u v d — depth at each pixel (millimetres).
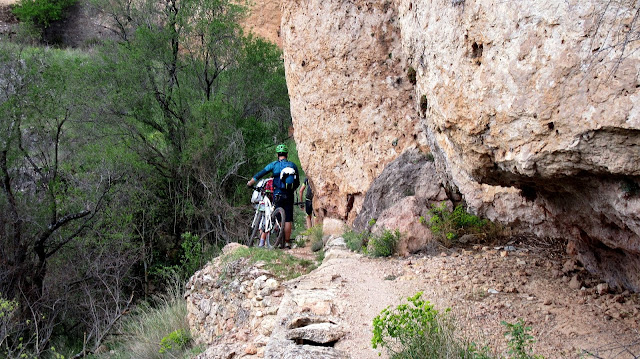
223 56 15594
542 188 4555
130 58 13828
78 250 12383
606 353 3785
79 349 11039
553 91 3445
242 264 7734
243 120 15359
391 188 8250
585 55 3266
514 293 5195
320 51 9539
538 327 4359
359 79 9148
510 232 7152
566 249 6129
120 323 10859
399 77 8797
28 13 26578
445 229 7164
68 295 11883
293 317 5238
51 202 11836
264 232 9445
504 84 3779
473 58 4141
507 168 4070
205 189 13859
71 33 27328
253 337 6293
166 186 14305
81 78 13734
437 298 5277
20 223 11711
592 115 3260
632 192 3514
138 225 13312
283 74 16812
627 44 3084
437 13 4715
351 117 9320
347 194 9469
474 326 4504
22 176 12586
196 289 8602
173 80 14906
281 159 9695
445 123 4594
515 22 3666
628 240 4270
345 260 7055
